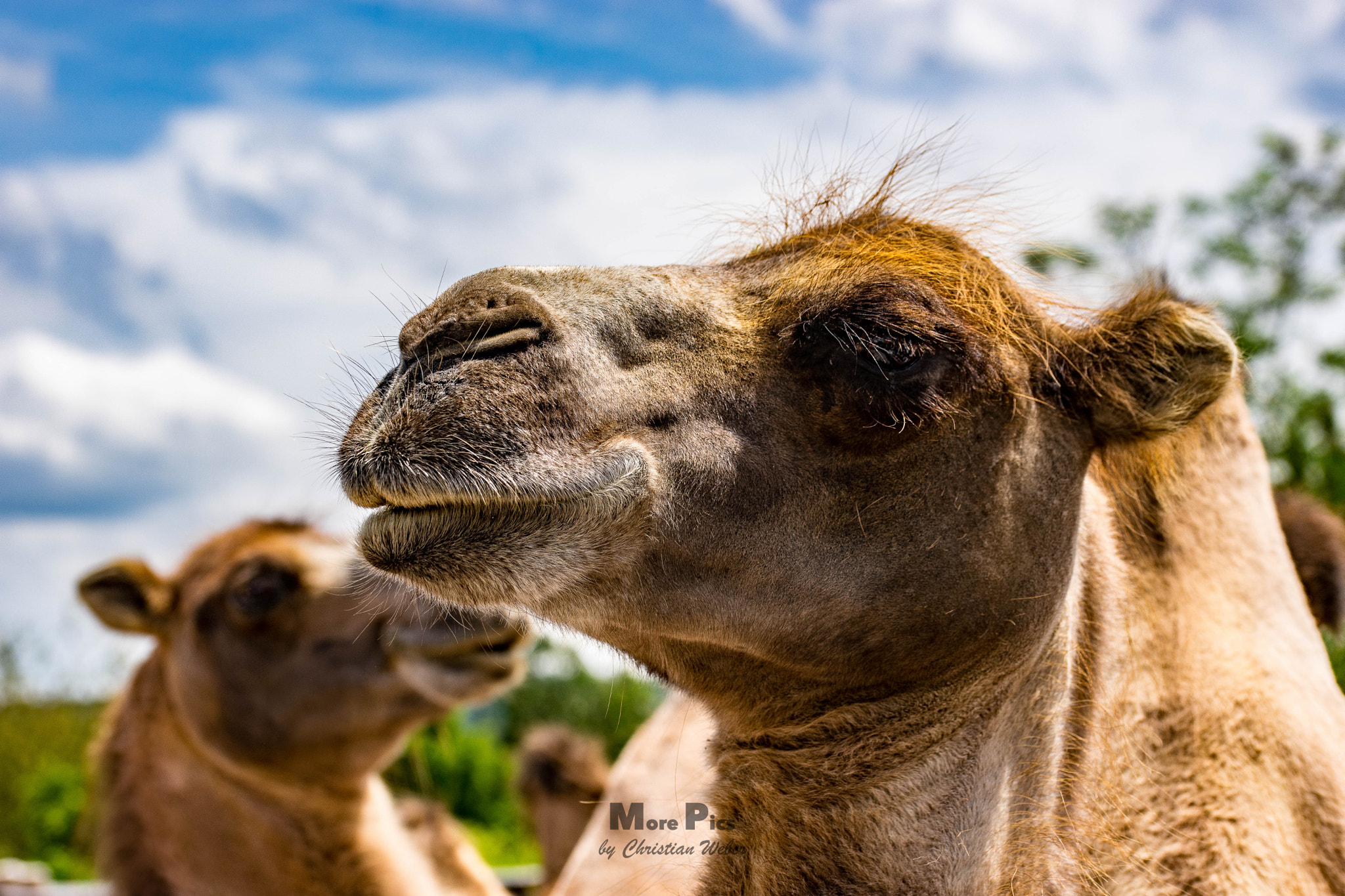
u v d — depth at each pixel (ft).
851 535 10.98
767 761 11.82
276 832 21.15
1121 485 12.89
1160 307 11.69
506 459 9.95
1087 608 12.36
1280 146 67.36
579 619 10.76
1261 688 12.30
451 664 21.21
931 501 10.99
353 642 21.34
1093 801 11.74
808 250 12.15
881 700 11.51
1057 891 11.16
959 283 11.46
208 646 21.53
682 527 10.71
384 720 21.39
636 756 19.88
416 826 23.94
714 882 12.05
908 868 11.19
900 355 10.68
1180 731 12.11
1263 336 53.72
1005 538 11.23
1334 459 48.62
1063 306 12.56
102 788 21.81
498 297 10.62
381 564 10.18
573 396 10.37
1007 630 11.34
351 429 10.38
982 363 10.97
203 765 21.45
